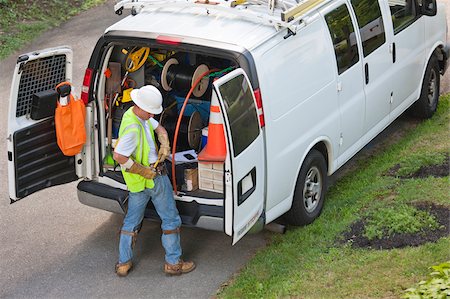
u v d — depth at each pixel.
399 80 9.23
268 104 6.91
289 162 7.31
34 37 14.30
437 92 10.38
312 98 7.55
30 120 7.09
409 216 7.28
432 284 6.07
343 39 8.04
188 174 7.07
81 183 7.59
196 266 7.37
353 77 8.22
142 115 6.75
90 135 7.43
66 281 7.26
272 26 7.18
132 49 7.47
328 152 8.05
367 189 8.35
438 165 8.59
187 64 7.63
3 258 7.70
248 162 6.66
